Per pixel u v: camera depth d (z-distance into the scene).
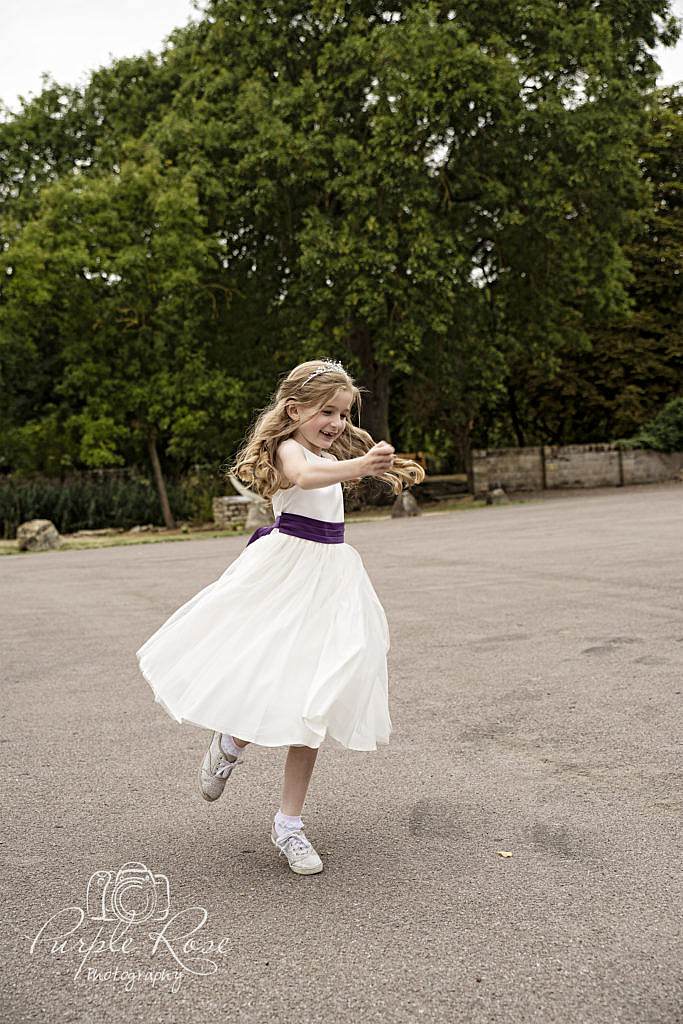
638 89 33.12
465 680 6.33
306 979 2.68
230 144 29.95
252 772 4.73
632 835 3.65
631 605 8.77
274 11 30.62
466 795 4.21
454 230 29.95
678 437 39.38
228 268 32.91
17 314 29.77
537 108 29.12
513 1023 2.40
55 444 32.31
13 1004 2.63
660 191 40.31
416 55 27.75
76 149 35.72
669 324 41.66
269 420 3.65
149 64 34.72
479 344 32.31
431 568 12.95
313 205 30.55
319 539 3.62
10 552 24.30
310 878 3.39
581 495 33.12
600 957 2.72
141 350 30.30
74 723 5.88
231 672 3.41
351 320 31.19
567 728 5.12
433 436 49.28
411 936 2.90
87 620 10.27
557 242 31.31
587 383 41.25
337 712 3.38
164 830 3.96
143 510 32.47
